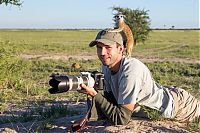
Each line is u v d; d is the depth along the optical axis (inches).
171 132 201.3
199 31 5398.6
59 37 3457.2
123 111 203.2
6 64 510.0
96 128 211.6
